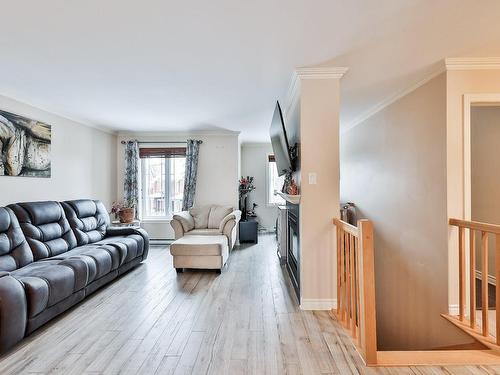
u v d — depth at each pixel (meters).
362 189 4.82
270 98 3.72
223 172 6.04
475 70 2.63
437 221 2.79
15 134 3.55
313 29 2.07
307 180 2.82
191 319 2.63
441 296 2.75
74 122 4.71
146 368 1.93
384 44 2.30
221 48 2.36
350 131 5.49
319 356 2.04
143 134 6.05
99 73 2.86
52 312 2.57
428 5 1.80
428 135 2.93
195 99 3.75
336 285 2.80
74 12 1.85
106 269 3.42
